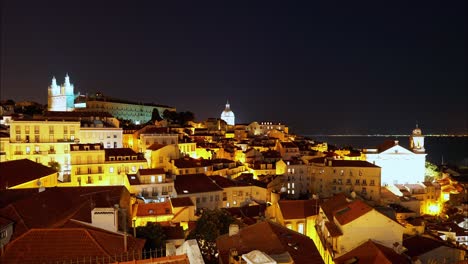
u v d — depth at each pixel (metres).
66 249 31.97
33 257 31.02
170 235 57.81
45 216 45.75
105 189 61.44
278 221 72.19
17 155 113.94
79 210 42.94
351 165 128.50
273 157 157.62
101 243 33.19
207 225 54.41
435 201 138.50
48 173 86.12
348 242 53.03
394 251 50.66
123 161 107.81
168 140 140.25
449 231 89.38
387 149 150.88
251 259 24.95
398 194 131.38
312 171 134.00
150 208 76.88
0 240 37.66
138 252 32.16
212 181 105.06
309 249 43.41
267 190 108.38
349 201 63.06
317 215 69.19
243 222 70.44
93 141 124.06
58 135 119.56
